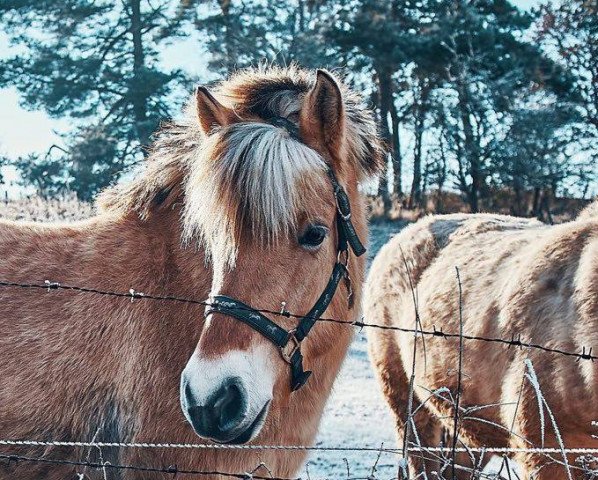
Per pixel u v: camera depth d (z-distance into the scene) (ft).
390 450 10.57
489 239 19.27
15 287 12.12
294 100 12.21
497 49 92.38
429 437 19.98
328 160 11.93
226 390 10.11
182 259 12.28
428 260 20.56
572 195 89.71
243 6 91.76
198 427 10.04
